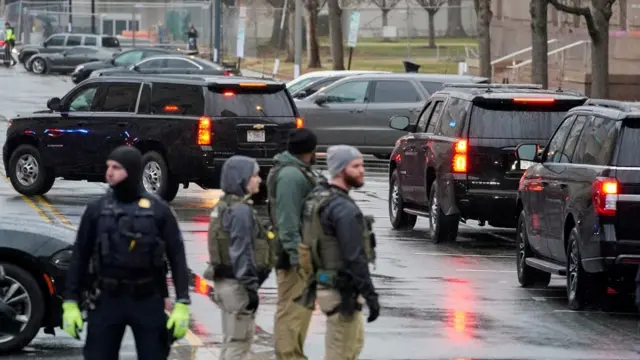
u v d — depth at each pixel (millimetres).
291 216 28203
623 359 33188
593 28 95250
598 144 39812
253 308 27531
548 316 39469
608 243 38281
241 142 64750
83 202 67125
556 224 42031
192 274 45375
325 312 26250
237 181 27328
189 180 65625
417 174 58344
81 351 32812
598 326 37906
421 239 58094
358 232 25594
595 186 38594
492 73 148750
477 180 53594
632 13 128250
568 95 54562
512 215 53906
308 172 28578
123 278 23578
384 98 88125
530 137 53688
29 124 69250
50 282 32312
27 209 63094
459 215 54562
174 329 23859
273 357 32312
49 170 69625
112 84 67375
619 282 40250
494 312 40000
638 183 38219
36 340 34281
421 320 38250
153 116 65750
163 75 66750
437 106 58562
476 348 34250
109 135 66875
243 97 65375
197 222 60000
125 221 23531
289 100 66562
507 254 53844
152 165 65812
